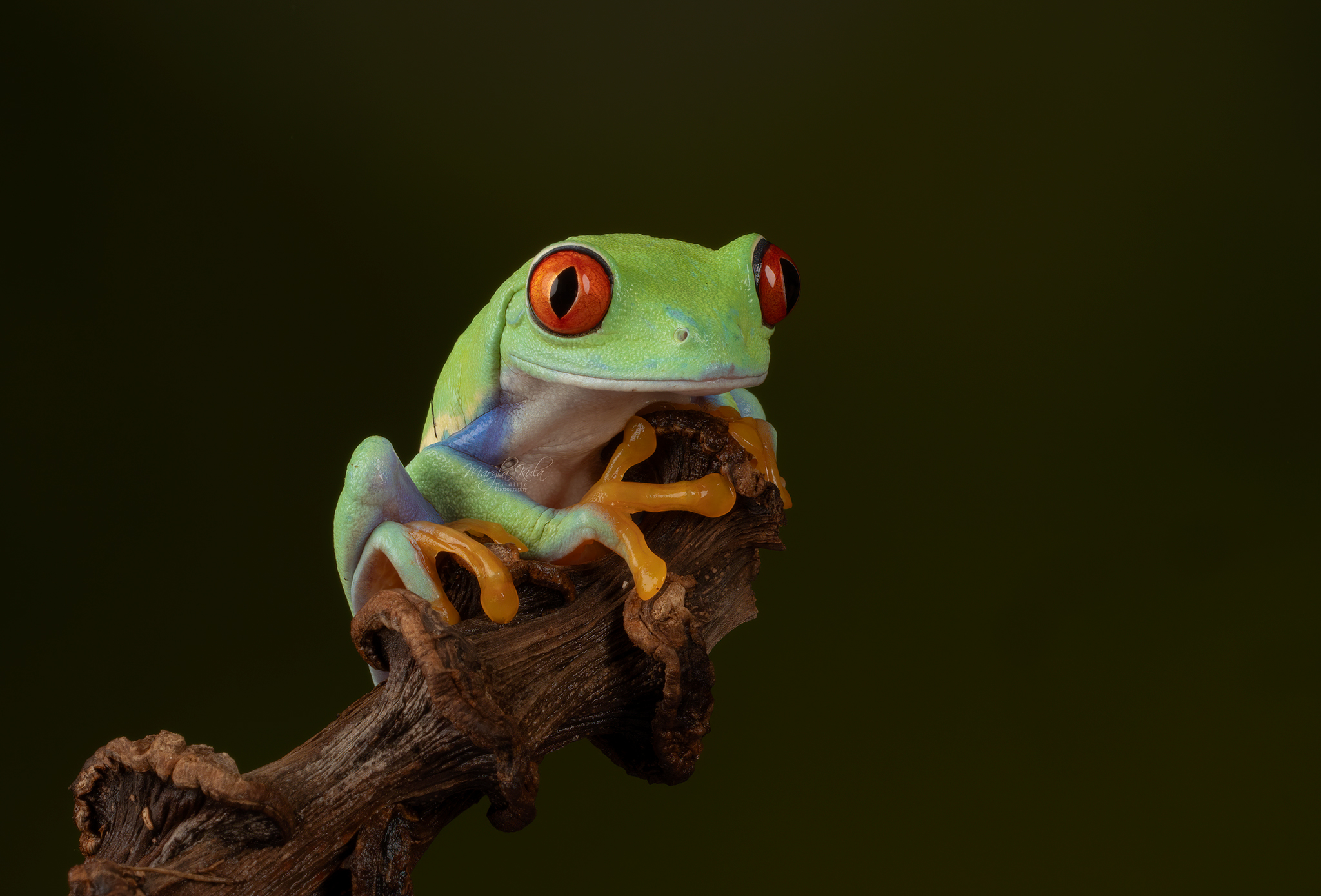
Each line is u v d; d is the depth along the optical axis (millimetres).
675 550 359
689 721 351
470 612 361
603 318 358
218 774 332
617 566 355
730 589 361
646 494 359
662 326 357
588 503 359
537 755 344
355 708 342
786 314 367
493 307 370
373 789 337
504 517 366
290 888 334
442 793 340
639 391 358
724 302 360
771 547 365
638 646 348
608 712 350
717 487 359
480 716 338
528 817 342
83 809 335
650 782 358
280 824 334
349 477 362
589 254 358
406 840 338
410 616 338
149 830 333
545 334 360
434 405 384
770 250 365
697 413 364
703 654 350
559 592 353
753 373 359
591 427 370
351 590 368
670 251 364
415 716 339
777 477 367
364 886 336
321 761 338
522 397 369
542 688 346
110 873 329
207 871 332
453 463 368
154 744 334
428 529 358
